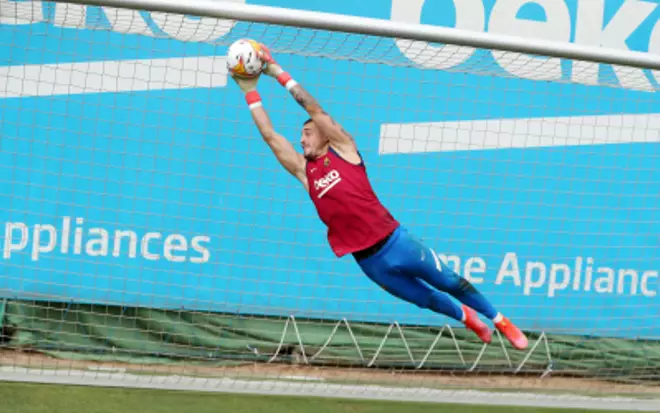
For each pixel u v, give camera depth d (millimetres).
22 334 23031
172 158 23109
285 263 23703
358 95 23531
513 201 24203
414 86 23641
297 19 18281
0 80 22281
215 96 23094
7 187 22531
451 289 18062
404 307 24219
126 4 18109
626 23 24141
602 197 24594
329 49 23000
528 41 18984
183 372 23250
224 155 23312
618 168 24484
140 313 23562
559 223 24469
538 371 24719
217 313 23734
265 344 23922
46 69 22453
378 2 23234
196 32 22031
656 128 24031
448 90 23734
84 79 22625
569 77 23875
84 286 22938
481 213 24156
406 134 23750
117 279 23062
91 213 22891
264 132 17641
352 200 17266
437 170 23781
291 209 23625
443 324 24406
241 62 16922
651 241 24875
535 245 24344
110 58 22594
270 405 21000
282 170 23531
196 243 23328
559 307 24516
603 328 24703
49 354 23234
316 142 17328
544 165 24297
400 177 23812
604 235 24609
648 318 24844
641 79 24266
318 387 22250
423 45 23203
